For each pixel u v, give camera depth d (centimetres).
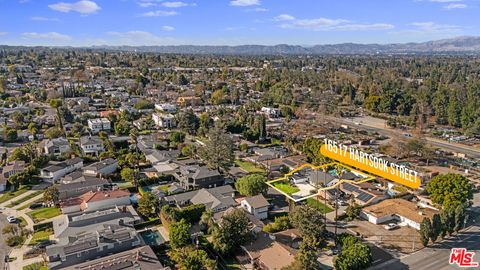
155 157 12225
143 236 7606
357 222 8394
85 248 6519
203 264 6278
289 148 13812
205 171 10481
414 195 9638
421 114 18025
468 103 17938
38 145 13088
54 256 6444
